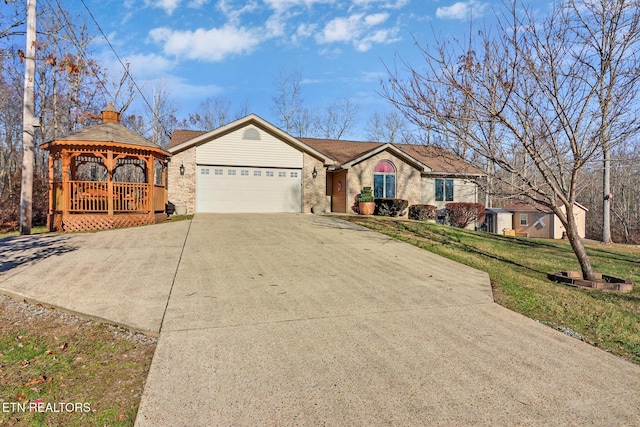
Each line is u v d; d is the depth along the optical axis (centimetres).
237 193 1730
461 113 720
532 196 746
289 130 3759
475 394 326
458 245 1086
